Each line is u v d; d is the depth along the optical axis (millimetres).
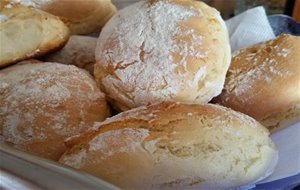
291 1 435
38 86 260
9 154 156
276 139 266
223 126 217
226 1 410
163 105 225
